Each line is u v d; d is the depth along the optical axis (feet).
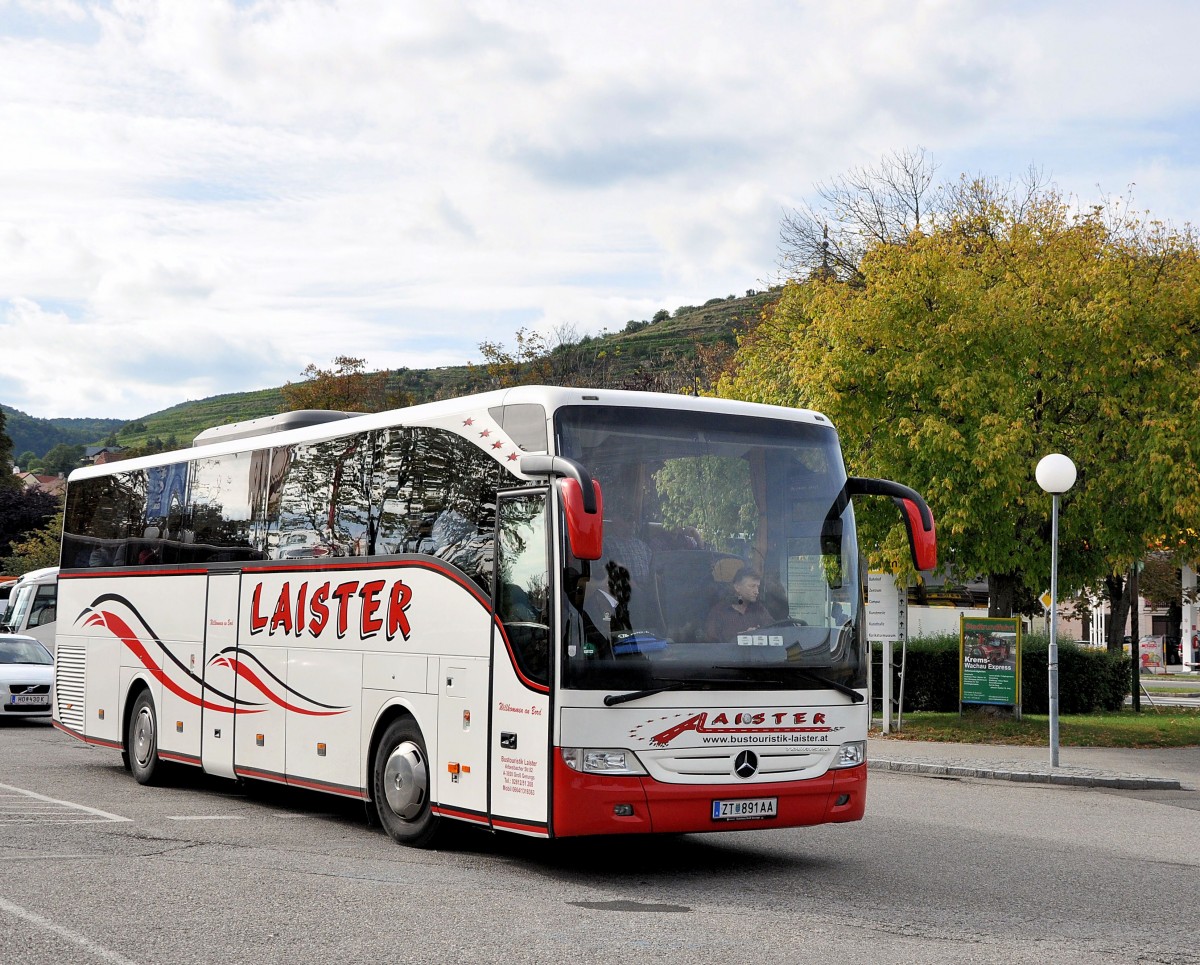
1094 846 39.06
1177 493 71.10
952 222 96.89
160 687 50.52
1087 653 97.60
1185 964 24.06
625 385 161.68
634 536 31.83
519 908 27.99
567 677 30.50
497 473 33.68
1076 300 74.43
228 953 23.45
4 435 311.06
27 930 25.18
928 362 73.20
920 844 38.83
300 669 41.73
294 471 43.42
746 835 40.40
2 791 47.96
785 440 34.32
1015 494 71.31
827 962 23.47
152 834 38.22
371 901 28.40
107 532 56.18
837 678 33.27
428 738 35.37
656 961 23.29
